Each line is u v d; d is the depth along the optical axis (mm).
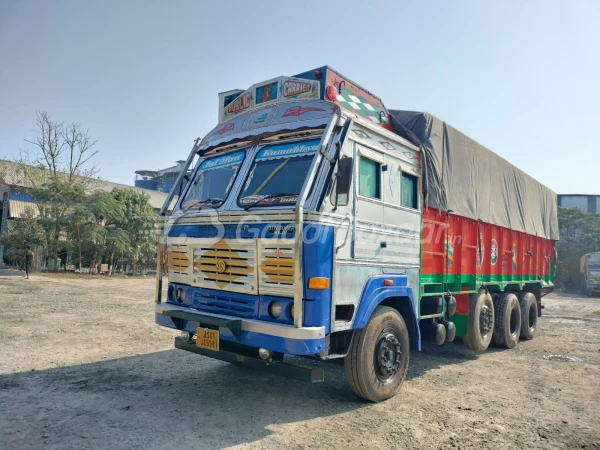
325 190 4602
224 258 5016
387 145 5773
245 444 4086
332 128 4812
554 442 4352
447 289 7105
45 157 30656
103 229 27469
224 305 4996
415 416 4957
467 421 4863
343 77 5414
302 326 4281
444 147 7094
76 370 6293
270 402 5262
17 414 4586
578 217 34688
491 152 8969
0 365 6367
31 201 30125
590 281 26844
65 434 4141
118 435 4160
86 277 24906
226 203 5258
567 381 6629
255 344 4465
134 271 30000
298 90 5336
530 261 11102
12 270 25141
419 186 6383
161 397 5285
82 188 28047
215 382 5953
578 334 11445
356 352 5047
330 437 4312
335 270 4617
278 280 4527
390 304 5992
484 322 8336
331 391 5770
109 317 10820
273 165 5176
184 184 6160
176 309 5293
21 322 9594
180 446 3982
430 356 8328
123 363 6746
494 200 8984
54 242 27016
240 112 6012
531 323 10688
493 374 7027
